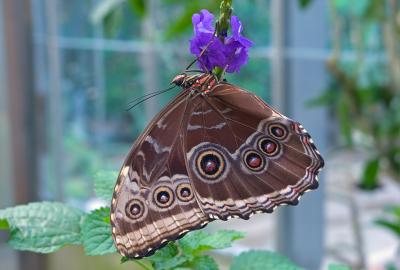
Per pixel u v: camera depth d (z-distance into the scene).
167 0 1.14
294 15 1.51
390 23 1.27
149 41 1.54
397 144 1.24
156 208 0.51
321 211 1.64
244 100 0.52
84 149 1.59
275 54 1.52
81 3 1.52
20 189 1.08
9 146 1.06
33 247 0.54
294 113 1.55
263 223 1.77
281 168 0.51
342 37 1.61
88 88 1.58
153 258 0.53
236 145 0.51
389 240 1.88
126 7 1.51
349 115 1.32
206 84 0.52
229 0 0.54
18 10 1.03
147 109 1.58
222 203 0.51
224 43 0.54
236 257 0.57
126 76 1.61
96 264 1.18
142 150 0.51
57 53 1.39
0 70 1.04
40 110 1.19
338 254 1.72
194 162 0.52
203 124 0.52
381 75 1.58
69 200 1.52
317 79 1.56
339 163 1.81
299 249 1.59
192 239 0.55
